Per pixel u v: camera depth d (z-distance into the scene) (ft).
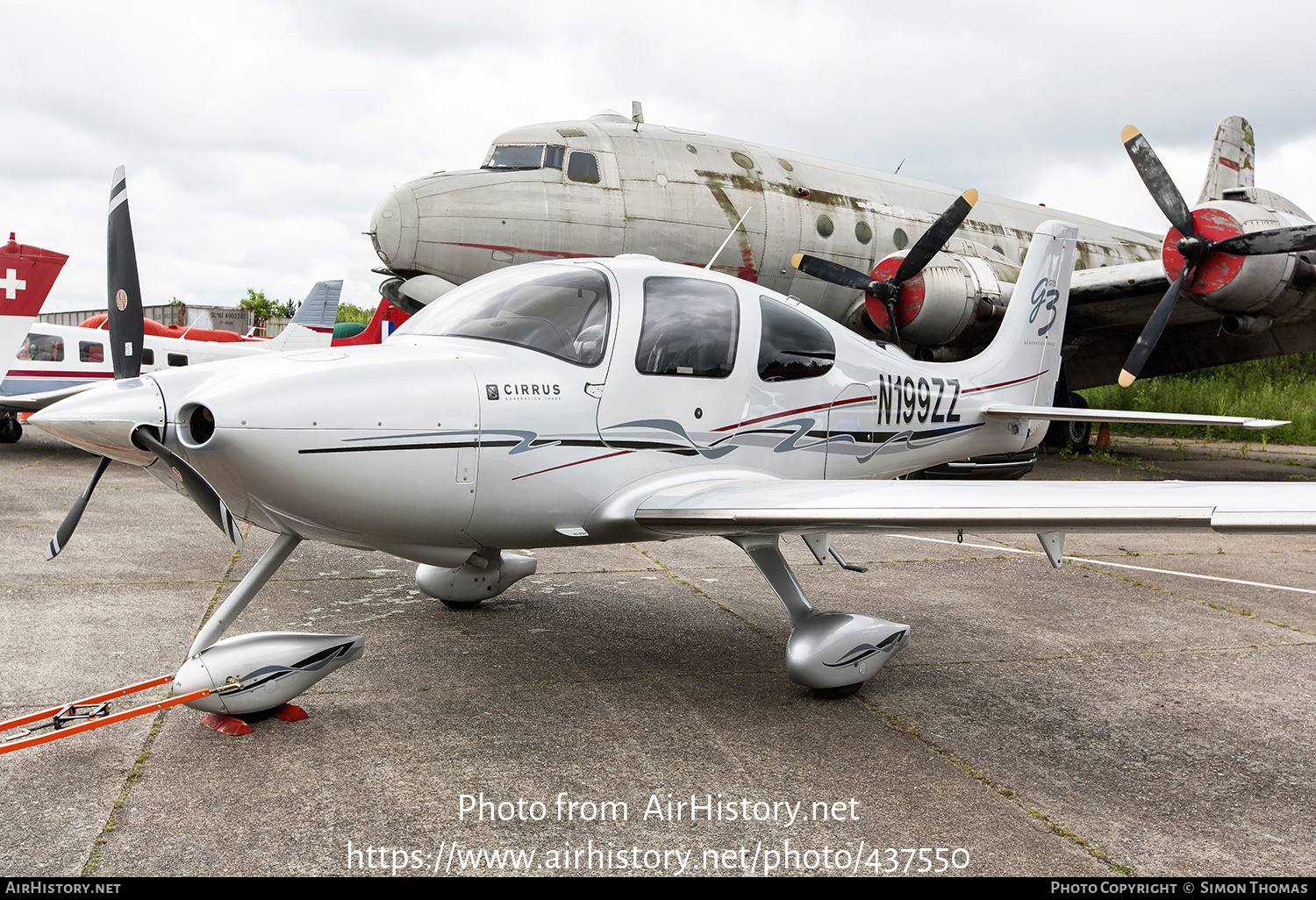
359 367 9.95
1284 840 7.88
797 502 10.45
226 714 9.64
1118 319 40.01
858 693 11.51
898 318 32.96
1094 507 8.87
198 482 9.26
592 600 16.02
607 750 9.46
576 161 31.73
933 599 16.76
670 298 12.26
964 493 10.12
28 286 32.14
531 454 10.78
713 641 13.62
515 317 11.41
